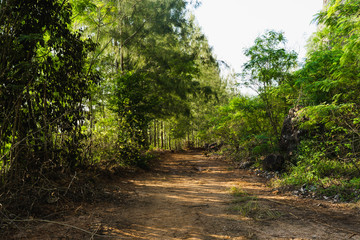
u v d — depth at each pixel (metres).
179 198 5.40
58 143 5.45
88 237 3.04
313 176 6.15
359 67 5.22
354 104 5.94
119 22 12.72
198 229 3.47
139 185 6.73
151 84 13.32
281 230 3.43
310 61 7.85
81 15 6.82
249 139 12.73
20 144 4.18
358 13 4.50
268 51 9.62
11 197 3.59
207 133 27.47
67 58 5.50
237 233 3.32
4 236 2.82
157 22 13.38
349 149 6.66
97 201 4.64
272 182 7.04
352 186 5.25
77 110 5.55
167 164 12.77
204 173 9.81
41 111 4.93
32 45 4.50
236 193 5.80
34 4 4.71
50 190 4.28
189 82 15.03
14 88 4.00
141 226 3.55
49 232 3.07
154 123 26.58
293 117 8.80
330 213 4.20
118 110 9.12
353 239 3.09
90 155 6.65
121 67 13.12
